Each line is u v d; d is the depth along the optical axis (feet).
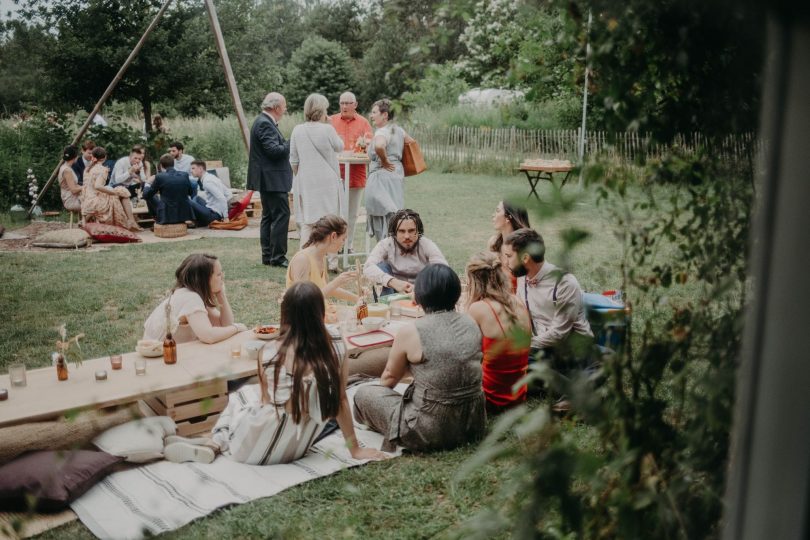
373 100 132.36
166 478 11.98
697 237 5.71
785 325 3.47
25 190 43.50
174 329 15.07
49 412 11.62
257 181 27.48
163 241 33.88
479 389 13.08
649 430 5.39
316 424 12.46
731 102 5.07
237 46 57.72
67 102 52.75
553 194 4.45
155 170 48.98
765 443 3.61
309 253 17.28
